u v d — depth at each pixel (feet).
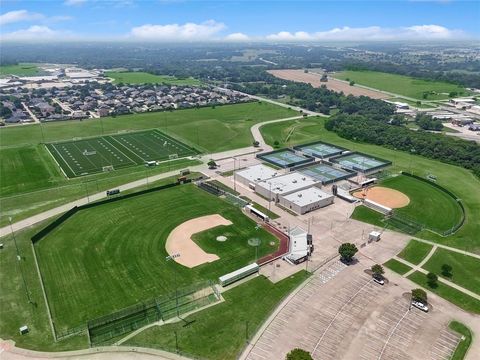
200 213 453.99
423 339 272.51
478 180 568.00
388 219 444.14
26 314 291.17
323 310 299.17
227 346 264.93
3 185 535.60
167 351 259.80
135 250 376.27
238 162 637.71
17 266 348.18
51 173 580.71
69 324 283.18
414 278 337.31
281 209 467.93
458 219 445.78
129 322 285.84
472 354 260.01
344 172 581.94
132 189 521.24
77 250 376.07
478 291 321.52
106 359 253.65
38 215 444.96
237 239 398.01
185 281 331.36
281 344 267.80
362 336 274.98
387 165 616.80
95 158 651.66
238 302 307.17
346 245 355.77
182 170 591.37
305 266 353.92
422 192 519.60
